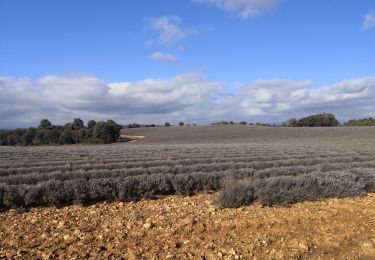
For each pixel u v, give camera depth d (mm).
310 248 6949
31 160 30047
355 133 94250
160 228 8117
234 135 102688
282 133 102188
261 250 6805
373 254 6625
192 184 13992
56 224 8859
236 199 10555
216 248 6859
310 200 11672
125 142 107500
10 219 9672
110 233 7852
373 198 12422
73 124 131750
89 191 12188
